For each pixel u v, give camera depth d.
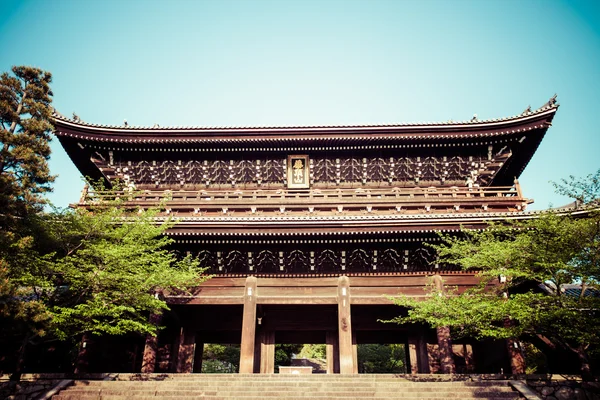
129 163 29.91
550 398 16.00
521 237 17.73
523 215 20.06
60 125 27.39
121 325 17.98
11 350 20.61
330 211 26.39
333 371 23.72
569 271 16.23
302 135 28.48
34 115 17.77
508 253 17.52
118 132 28.25
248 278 22.28
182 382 16.47
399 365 43.94
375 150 29.36
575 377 16.50
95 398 14.96
